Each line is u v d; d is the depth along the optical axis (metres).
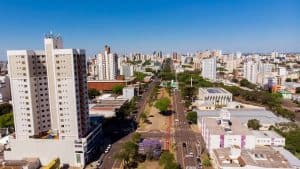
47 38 168.25
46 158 170.88
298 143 187.38
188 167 165.00
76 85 169.00
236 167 143.88
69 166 169.25
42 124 177.12
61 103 169.00
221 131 185.88
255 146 178.25
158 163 171.25
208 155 184.25
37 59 169.38
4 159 172.50
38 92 172.38
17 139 171.25
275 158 152.00
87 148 174.00
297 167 145.38
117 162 174.00
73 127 170.00
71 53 163.38
